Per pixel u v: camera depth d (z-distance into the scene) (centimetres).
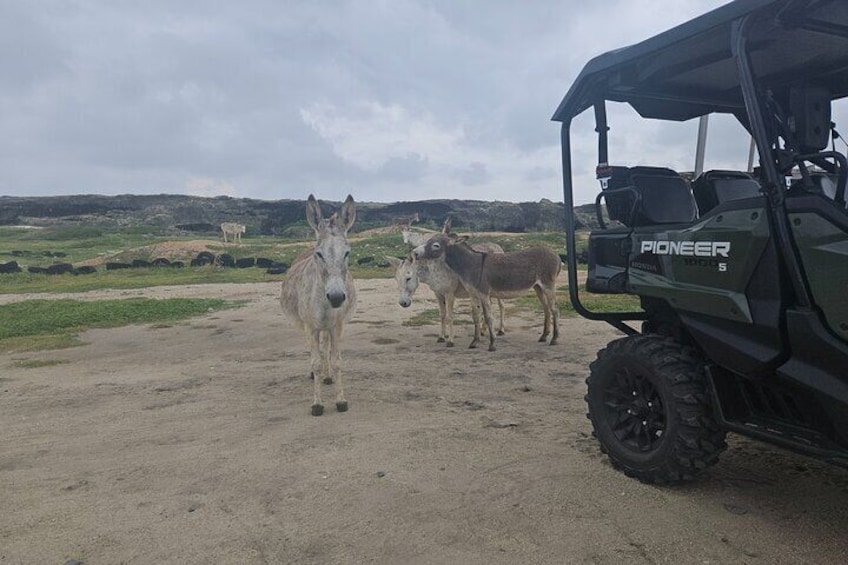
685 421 377
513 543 339
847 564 305
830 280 302
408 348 998
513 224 8025
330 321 617
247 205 10025
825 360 311
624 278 446
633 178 466
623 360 423
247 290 2123
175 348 1076
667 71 454
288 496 414
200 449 522
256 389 746
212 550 343
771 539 332
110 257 3703
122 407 677
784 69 445
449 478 435
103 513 396
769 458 451
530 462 461
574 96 483
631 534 343
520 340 1054
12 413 663
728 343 359
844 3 316
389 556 330
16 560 338
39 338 1190
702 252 370
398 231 5112
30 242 5891
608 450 437
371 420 591
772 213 328
